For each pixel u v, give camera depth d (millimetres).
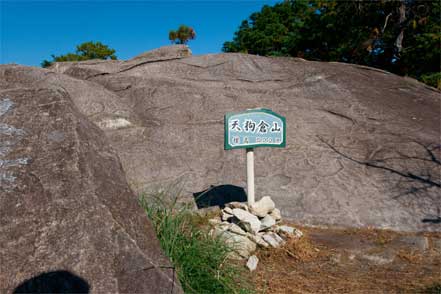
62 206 2209
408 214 4492
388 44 18562
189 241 3049
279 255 3650
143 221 2459
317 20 20766
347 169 5258
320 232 4234
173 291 2180
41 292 1908
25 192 2262
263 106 6926
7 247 2041
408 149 5707
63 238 2084
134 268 2104
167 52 10797
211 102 6977
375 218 4449
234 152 5598
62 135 2578
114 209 2326
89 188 2309
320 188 4887
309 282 3252
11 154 2445
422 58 17250
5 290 1903
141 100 7039
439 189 4848
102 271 2010
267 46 24938
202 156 5504
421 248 3893
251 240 3725
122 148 5582
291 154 5555
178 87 7426
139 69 8570
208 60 9062
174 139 5844
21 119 2668
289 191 4840
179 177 5055
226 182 4973
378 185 4965
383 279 3314
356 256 3742
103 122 6035
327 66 9359
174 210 3957
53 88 2959
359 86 8250
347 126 6434
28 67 6746
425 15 17234
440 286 3145
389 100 7746
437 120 7016
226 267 3037
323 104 7195
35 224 2135
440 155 5559
